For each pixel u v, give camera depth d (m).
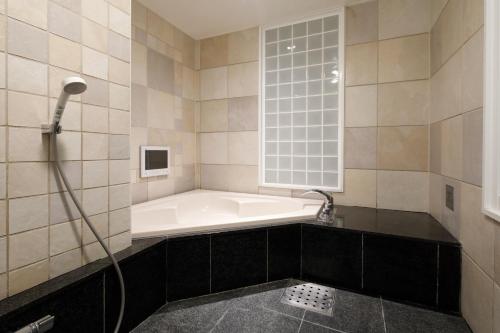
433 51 1.71
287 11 2.11
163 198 2.19
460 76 1.25
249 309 1.29
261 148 2.38
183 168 2.47
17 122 0.84
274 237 1.54
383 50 1.91
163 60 2.21
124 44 1.21
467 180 1.17
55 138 0.91
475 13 1.09
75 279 0.93
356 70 2.00
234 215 2.22
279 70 2.28
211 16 2.19
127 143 1.24
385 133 1.93
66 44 0.97
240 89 2.44
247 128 2.43
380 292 1.39
